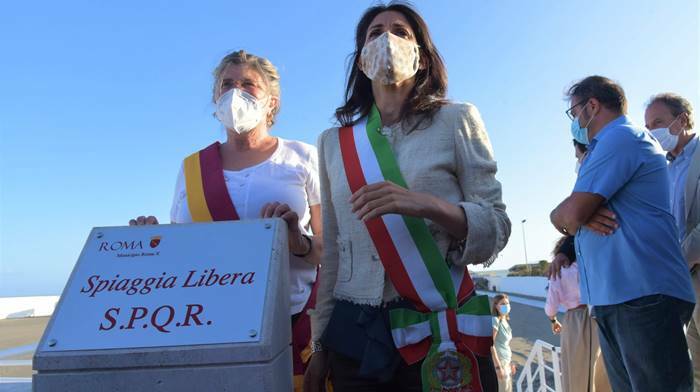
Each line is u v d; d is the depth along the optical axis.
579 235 2.49
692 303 2.18
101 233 1.45
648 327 2.10
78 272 1.36
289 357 1.42
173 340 1.18
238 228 1.44
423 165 1.46
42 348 1.19
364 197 1.29
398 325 1.39
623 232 2.22
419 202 1.28
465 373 1.31
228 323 1.21
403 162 1.50
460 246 1.44
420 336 1.37
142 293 1.29
